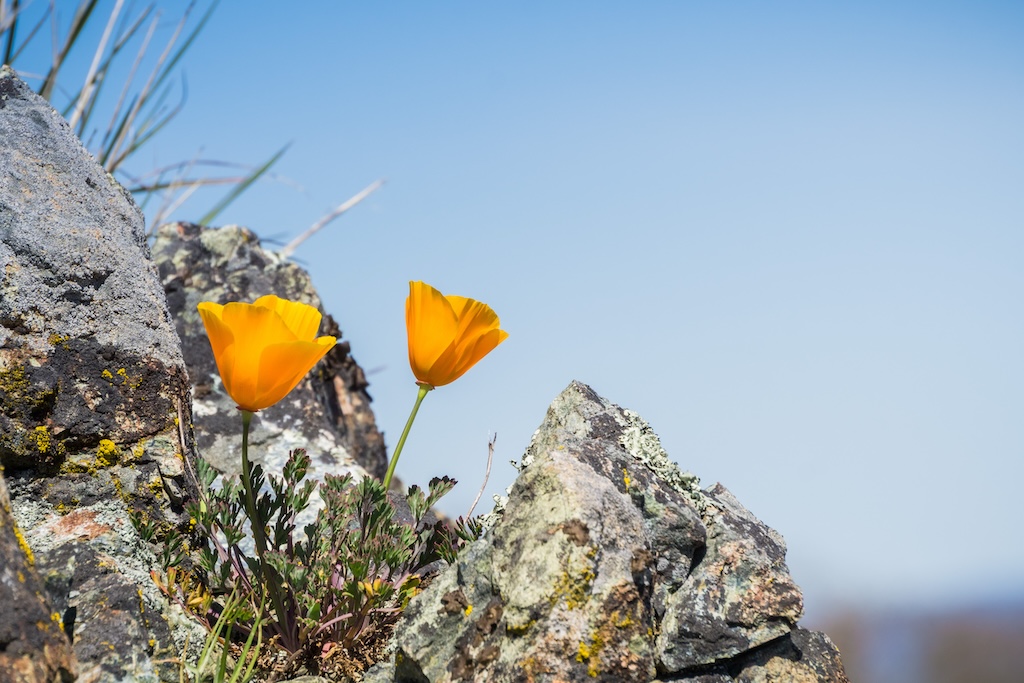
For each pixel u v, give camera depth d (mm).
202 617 2760
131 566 2695
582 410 3023
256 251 5363
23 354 2795
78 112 5496
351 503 2887
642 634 2369
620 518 2490
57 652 2014
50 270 2902
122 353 2955
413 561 2965
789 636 2693
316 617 2625
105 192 3188
